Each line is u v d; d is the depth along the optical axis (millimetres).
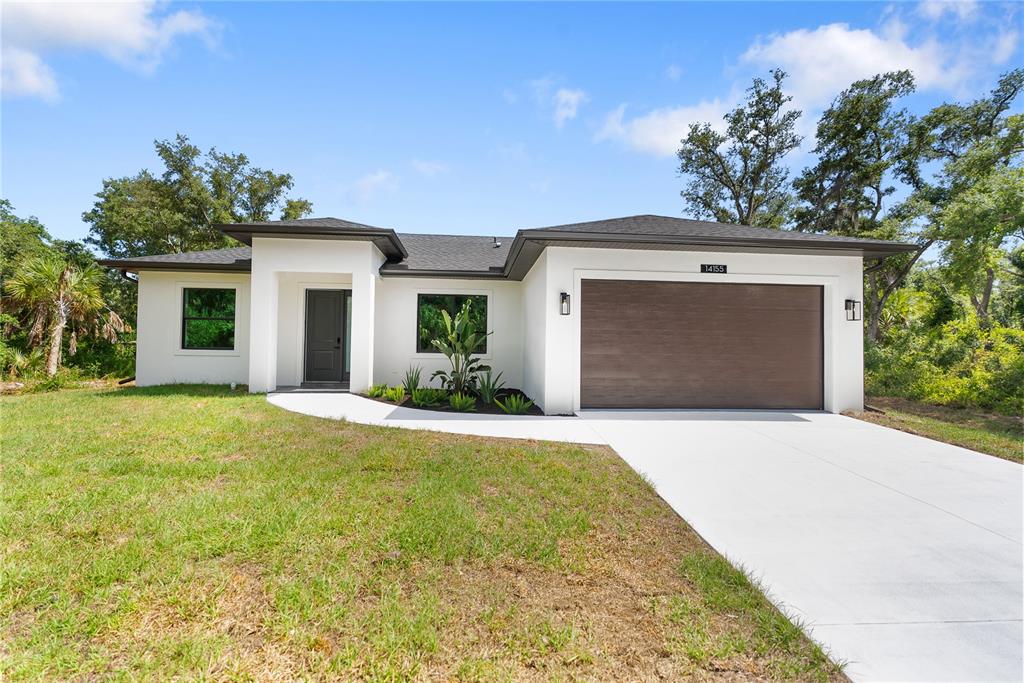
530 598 2902
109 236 29031
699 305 9742
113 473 4918
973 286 16766
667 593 3014
